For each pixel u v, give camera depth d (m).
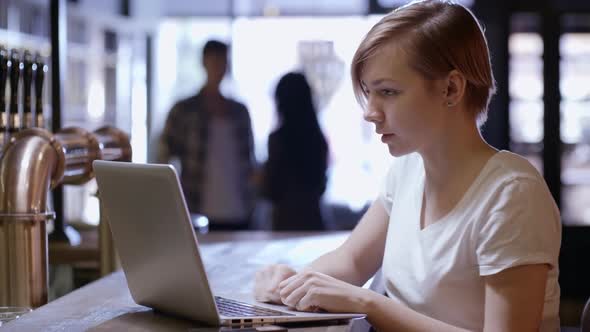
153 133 7.44
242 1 7.37
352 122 7.20
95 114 6.87
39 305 1.78
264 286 1.70
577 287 6.61
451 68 1.57
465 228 1.60
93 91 6.86
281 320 1.44
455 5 1.60
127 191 1.46
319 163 5.97
